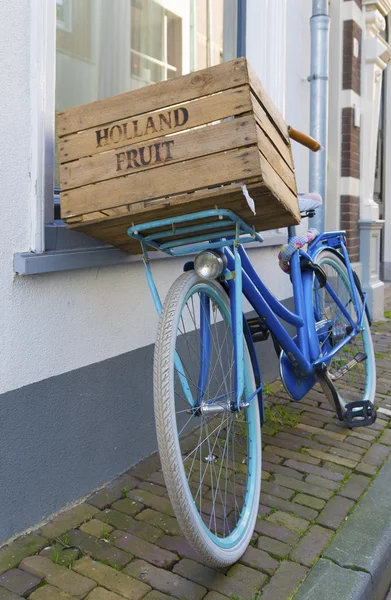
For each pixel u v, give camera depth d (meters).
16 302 2.11
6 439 2.10
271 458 2.92
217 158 1.76
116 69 3.03
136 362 2.75
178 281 1.99
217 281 2.20
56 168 2.40
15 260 2.08
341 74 5.74
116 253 2.50
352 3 5.65
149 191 1.85
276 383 4.05
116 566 2.04
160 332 1.86
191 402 2.12
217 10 3.79
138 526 2.29
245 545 2.10
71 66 2.74
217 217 1.93
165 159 1.82
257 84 1.83
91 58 2.86
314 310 3.16
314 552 2.16
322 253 3.35
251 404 2.36
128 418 2.72
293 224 2.32
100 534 2.22
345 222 5.93
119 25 3.03
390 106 8.26
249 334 2.39
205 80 1.76
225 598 1.91
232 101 1.74
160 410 1.79
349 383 3.68
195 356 2.38
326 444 3.10
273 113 2.02
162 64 3.38
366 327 3.62
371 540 2.23
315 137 4.74
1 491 2.10
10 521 2.14
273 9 3.98
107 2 2.94
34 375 2.20
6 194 2.05
